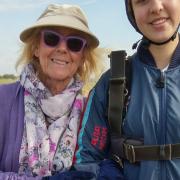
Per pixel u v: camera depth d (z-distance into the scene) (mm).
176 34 760
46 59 889
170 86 730
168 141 711
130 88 779
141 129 733
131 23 823
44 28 883
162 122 717
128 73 793
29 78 890
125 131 761
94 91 847
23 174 826
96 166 799
